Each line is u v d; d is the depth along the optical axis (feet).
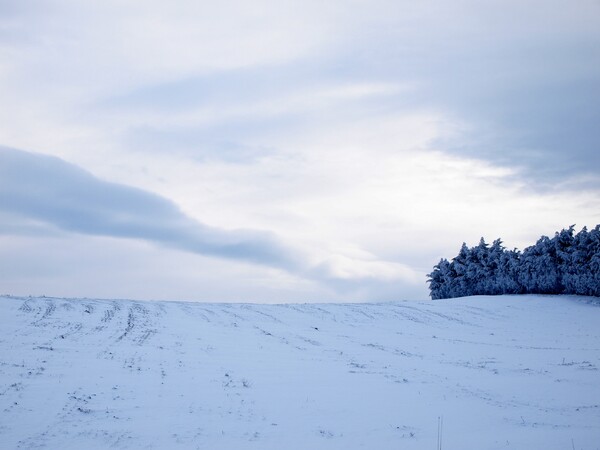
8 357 75.66
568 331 144.56
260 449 45.16
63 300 157.58
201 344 101.96
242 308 174.91
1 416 49.93
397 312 178.29
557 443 47.91
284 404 61.05
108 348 89.30
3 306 127.13
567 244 214.28
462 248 257.75
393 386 73.72
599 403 66.03
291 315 162.81
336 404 62.18
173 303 182.09
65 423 49.47
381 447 46.57
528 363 96.27
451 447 46.60
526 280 223.51
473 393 70.90
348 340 122.42
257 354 95.40
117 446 44.19
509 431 52.49
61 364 74.13
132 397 60.08
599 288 198.08
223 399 61.67
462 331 144.56
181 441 46.37
